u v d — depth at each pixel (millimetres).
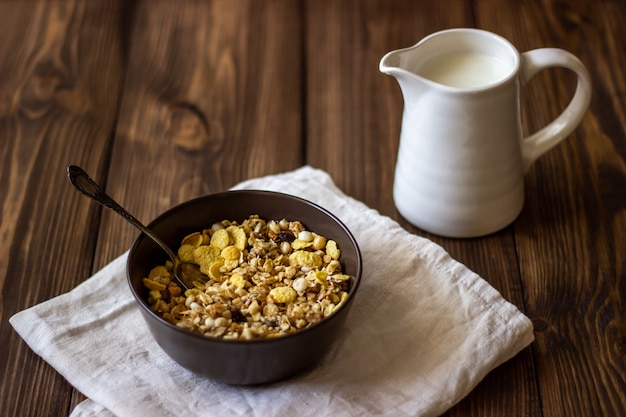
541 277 785
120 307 750
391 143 909
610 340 736
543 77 960
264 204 763
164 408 683
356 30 1022
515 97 758
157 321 658
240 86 970
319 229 754
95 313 748
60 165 891
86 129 927
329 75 978
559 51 771
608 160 875
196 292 715
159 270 730
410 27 1023
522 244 810
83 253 815
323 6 1052
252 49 1007
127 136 921
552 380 714
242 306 700
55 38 1022
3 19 1044
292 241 754
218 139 917
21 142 913
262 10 1051
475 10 1034
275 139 916
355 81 970
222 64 992
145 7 1058
